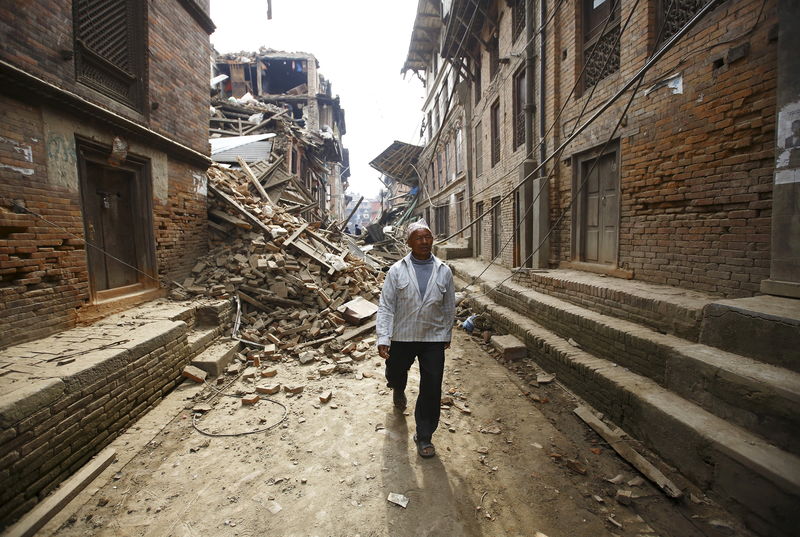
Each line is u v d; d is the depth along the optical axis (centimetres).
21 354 313
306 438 322
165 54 565
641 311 377
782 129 288
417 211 2600
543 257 662
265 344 535
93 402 290
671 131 407
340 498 251
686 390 285
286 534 222
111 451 295
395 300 306
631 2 465
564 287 519
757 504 206
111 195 488
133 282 526
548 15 658
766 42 309
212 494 255
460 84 1395
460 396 400
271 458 295
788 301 279
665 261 427
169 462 290
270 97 2664
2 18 325
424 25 1836
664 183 420
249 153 1300
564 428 336
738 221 342
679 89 395
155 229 548
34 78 339
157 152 554
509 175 864
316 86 2786
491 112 1072
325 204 2883
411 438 321
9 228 331
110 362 310
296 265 662
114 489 261
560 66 639
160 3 550
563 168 630
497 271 896
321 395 390
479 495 254
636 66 458
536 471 278
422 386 301
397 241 1723
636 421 300
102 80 459
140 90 521
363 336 579
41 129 363
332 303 620
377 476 273
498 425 343
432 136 2192
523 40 756
